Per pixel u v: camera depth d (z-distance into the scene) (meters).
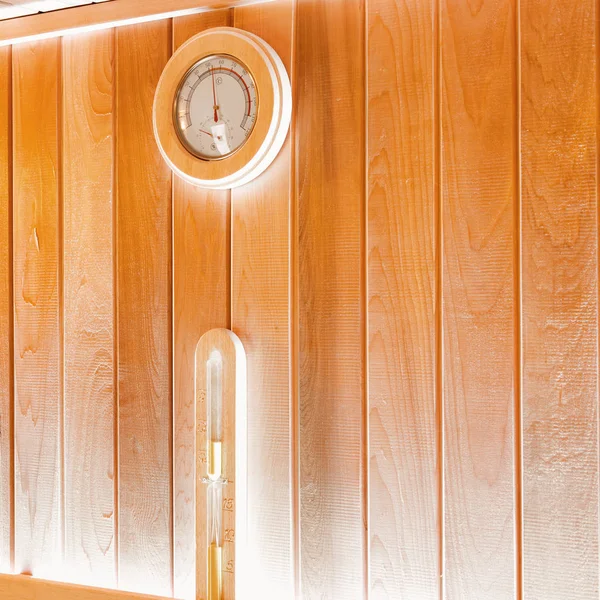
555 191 1.61
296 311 1.84
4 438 2.17
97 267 2.07
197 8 1.91
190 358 1.95
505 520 1.64
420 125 1.72
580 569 1.58
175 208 1.97
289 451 1.84
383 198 1.76
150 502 1.99
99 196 2.06
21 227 2.16
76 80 2.09
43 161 2.13
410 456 1.72
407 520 1.72
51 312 2.12
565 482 1.59
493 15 1.66
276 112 1.77
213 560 1.81
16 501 2.17
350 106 1.79
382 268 1.76
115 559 2.03
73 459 2.09
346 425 1.78
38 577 2.12
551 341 1.61
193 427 1.95
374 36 1.77
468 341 1.68
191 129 1.88
